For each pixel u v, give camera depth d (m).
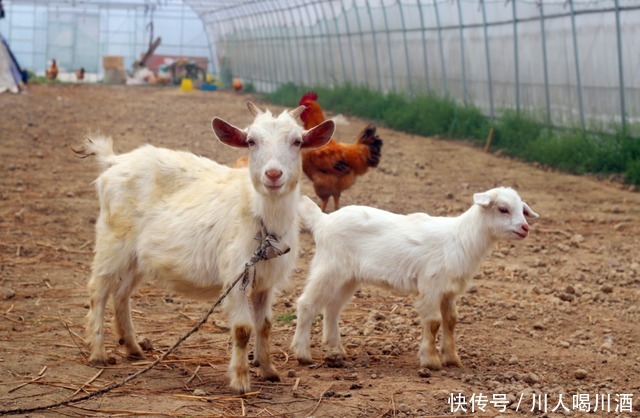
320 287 7.27
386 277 7.25
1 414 5.66
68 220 12.93
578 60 21.23
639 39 18.88
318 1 39.56
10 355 6.95
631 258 11.80
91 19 64.69
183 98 44.12
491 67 25.78
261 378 6.68
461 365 7.32
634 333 8.55
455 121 26.11
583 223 14.22
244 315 6.27
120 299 7.04
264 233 6.31
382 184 17.25
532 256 11.80
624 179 18.38
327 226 7.37
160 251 6.70
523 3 23.42
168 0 65.00
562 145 20.23
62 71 64.75
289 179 6.21
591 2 20.34
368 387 6.61
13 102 35.03
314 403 6.18
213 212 6.52
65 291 9.26
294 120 6.38
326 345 7.55
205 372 6.84
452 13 27.69
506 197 7.08
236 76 58.91
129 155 7.14
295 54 45.53
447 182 17.92
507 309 9.23
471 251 7.14
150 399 6.11
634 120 19.47
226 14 57.53
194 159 7.14
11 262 10.38
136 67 61.19
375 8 33.59
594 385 6.98
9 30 64.62
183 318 8.48
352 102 33.81
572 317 9.05
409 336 8.14
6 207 13.59
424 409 6.16
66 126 26.53
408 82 31.53
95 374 6.62
